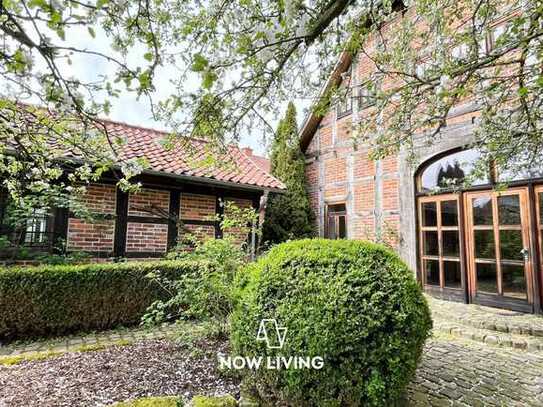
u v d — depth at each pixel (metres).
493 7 2.63
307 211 9.61
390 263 2.39
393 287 2.21
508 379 3.04
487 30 2.74
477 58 2.55
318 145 9.57
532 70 2.60
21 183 2.89
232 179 6.69
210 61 1.66
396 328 2.08
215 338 3.49
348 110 8.27
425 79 2.74
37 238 5.26
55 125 2.22
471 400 2.65
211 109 2.01
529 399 2.69
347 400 2.00
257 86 2.03
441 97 2.61
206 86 1.52
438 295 6.23
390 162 7.29
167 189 6.43
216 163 2.46
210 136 2.20
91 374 2.70
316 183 9.55
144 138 6.99
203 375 2.72
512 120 3.21
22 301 3.82
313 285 2.21
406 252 6.77
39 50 1.29
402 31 2.89
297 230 9.34
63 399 2.29
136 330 4.28
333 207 9.05
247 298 2.45
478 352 3.75
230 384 2.58
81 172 3.00
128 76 1.46
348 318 2.05
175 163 6.25
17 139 2.37
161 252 6.21
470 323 4.60
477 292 5.66
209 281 3.29
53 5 1.11
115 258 5.71
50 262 4.81
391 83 3.92
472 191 5.79
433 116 3.01
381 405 1.99
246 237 6.90
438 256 6.28
